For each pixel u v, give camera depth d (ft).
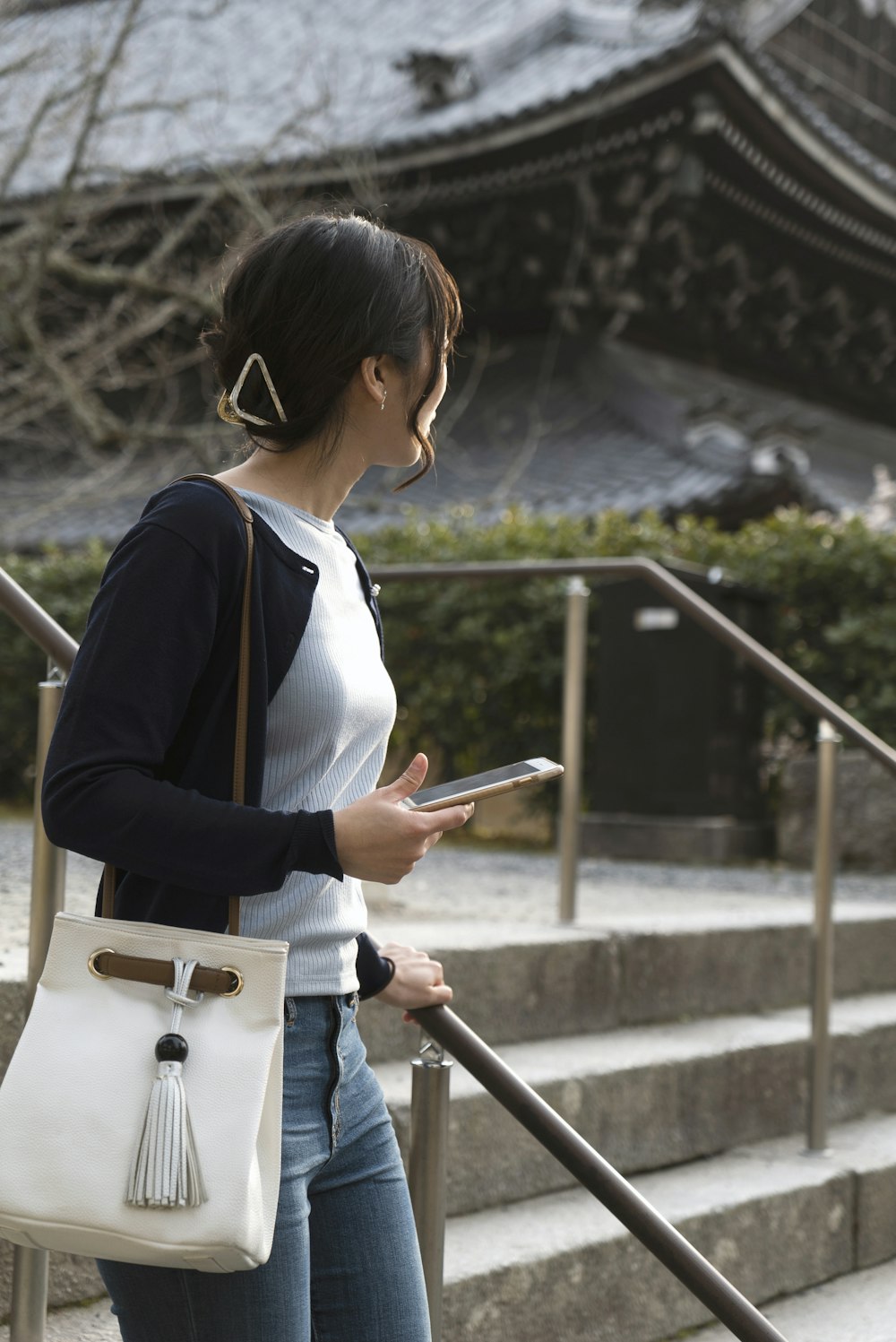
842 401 54.54
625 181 38.60
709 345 47.29
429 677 23.79
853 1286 9.61
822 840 10.36
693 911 14.16
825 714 10.41
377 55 48.85
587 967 10.61
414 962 5.79
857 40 56.29
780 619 22.34
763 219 42.09
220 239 28.40
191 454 32.91
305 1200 4.37
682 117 36.35
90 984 4.09
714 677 20.84
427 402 4.75
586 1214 8.52
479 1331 7.34
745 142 38.27
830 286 46.83
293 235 4.56
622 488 35.65
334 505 4.81
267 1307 4.20
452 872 17.94
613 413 40.81
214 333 4.75
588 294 42.52
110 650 4.03
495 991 9.86
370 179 29.09
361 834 4.09
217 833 3.97
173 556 4.12
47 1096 3.95
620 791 21.53
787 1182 9.52
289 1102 4.36
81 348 25.72
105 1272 4.36
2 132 23.86
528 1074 9.05
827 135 39.50
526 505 35.47
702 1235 8.71
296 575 4.38
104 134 24.86
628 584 21.63
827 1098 10.38
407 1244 4.82
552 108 36.24
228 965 4.08
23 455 40.42
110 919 4.23
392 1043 9.11
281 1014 4.07
